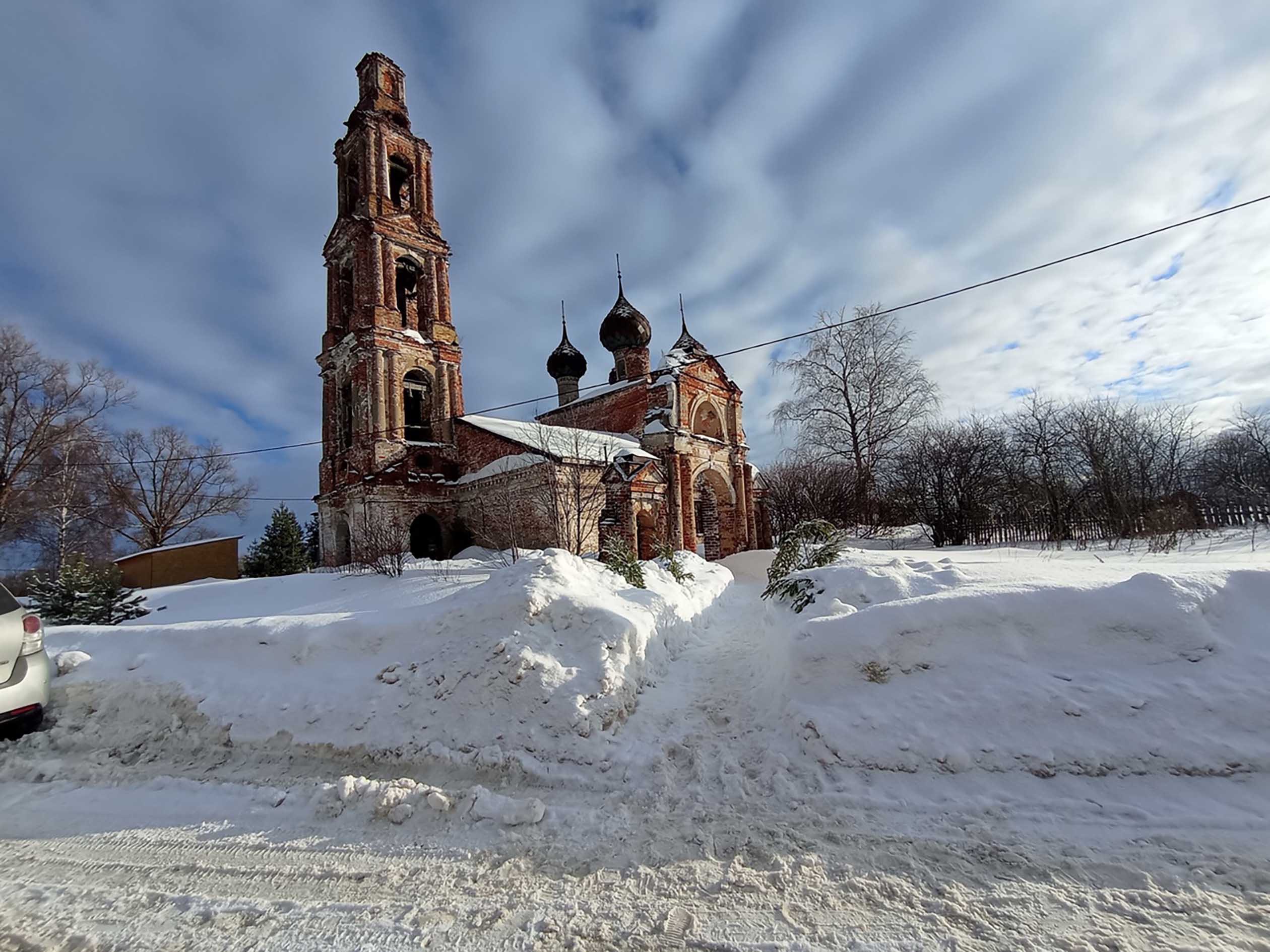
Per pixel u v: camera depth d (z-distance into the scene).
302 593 17.17
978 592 4.96
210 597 17.67
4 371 30.12
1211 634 4.25
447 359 29.02
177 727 5.40
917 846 3.31
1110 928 2.63
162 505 39.31
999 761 3.90
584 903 3.03
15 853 3.83
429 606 6.22
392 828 3.88
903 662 4.66
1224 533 15.69
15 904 3.26
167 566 24.92
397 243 28.52
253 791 4.48
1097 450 26.42
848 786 3.95
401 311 31.20
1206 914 2.68
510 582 6.03
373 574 18.34
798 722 4.54
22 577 33.94
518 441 24.58
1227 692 3.91
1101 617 4.48
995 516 24.09
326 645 5.92
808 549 9.19
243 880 3.42
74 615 13.30
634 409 31.25
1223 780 3.54
